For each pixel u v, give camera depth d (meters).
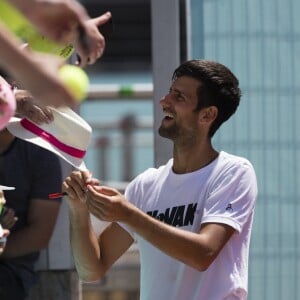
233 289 8.08
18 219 10.26
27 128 8.12
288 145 10.77
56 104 3.76
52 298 10.87
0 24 3.68
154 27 10.56
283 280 10.77
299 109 10.79
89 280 8.88
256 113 10.77
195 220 8.24
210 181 8.29
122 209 7.68
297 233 10.77
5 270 10.02
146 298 8.42
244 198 8.20
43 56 3.91
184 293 8.18
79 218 8.49
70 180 8.17
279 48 10.76
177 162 8.52
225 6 10.76
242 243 8.23
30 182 10.24
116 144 16.95
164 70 10.56
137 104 19.48
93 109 19.33
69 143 8.12
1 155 10.20
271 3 10.76
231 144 10.77
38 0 3.74
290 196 10.79
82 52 4.12
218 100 8.41
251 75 10.77
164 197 8.46
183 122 8.41
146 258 8.46
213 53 10.76
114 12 36.06
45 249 10.80
